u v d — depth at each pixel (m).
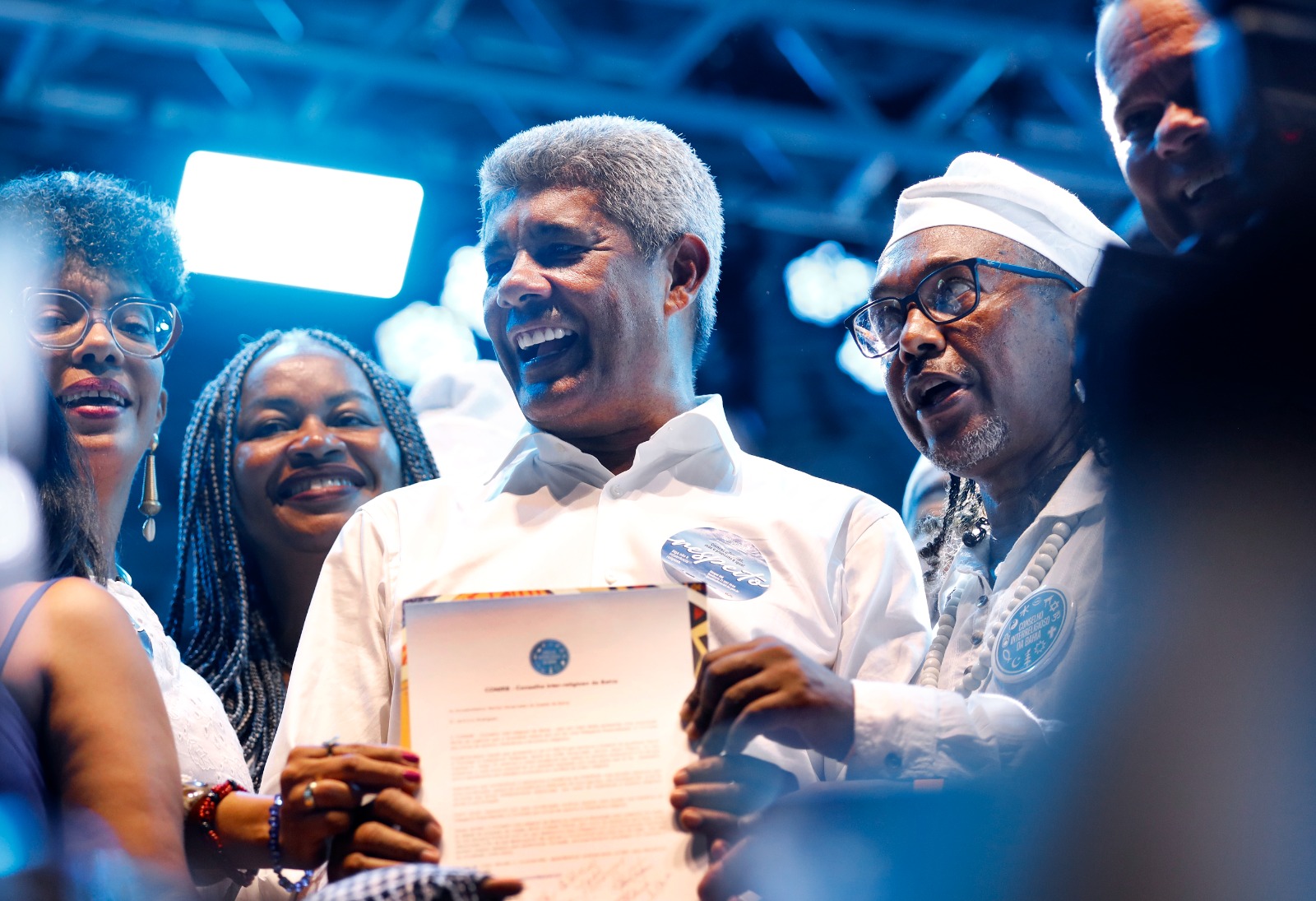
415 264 6.86
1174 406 1.76
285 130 6.48
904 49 6.79
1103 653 1.90
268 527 3.28
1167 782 1.69
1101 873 1.71
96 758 1.87
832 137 6.76
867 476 7.55
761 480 2.66
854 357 7.64
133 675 1.96
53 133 6.32
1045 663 2.20
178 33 5.97
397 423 3.48
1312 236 1.66
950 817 1.95
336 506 3.27
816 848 2.03
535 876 1.97
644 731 2.04
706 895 1.96
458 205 6.88
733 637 2.36
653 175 2.59
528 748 2.02
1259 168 1.75
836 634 2.45
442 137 6.90
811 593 2.46
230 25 6.03
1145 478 1.79
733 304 7.58
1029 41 6.44
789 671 2.04
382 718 2.39
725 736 2.02
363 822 2.02
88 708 1.89
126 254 2.84
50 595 1.96
